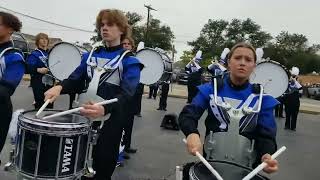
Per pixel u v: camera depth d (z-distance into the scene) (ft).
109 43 10.52
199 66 42.47
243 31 232.53
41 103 25.61
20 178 8.87
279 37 202.69
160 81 24.13
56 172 8.58
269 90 24.06
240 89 8.55
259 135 8.39
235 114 8.26
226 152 8.32
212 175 7.36
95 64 10.39
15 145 9.05
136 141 24.54
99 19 10.55
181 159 20.97
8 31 11.62
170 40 205.26
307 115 57.88
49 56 25.12
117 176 16.84
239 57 8.45
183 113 8.59
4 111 11.44
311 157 25.32
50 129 8.42
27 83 60.70
